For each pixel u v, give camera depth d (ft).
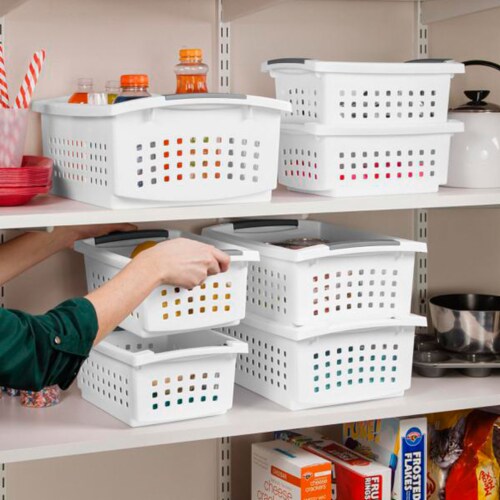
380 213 8.36
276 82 7.04
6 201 5.95
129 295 5.56
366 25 8.11
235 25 7.68
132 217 5.94
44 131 6.77
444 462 7.62
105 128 5.85
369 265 6.60
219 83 7.64
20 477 7.35
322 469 6.72
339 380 6.64
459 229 8.58
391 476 7.22
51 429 6.16
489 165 7.27
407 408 6.76
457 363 7.41
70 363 5.35
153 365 6.08
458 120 7.34
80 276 7.46
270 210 6.31
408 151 6.77
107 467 7.63
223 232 7.38
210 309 6.13
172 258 5.73
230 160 6.16
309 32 7.93
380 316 6.72
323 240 7.32
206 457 7.94
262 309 6.78
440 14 8.00
